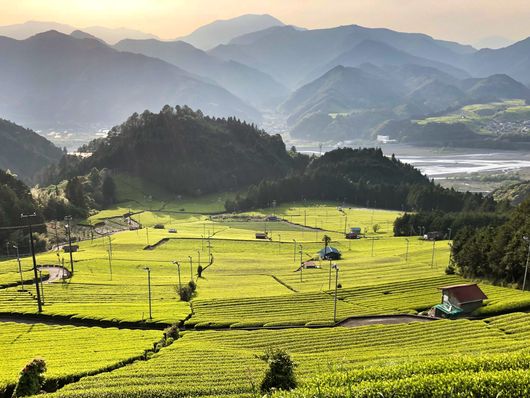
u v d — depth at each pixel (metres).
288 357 37.78
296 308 93.19
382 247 177.00
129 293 108.44
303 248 180.50
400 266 136.00
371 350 63.62
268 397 31.61
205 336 74.94
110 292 109.06
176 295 107.06
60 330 78.75
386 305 93.25
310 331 75.94
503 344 60.78
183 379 49.44
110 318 85.06
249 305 95.88
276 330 77.38
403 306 91.94
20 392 43.16
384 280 117.12
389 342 67.88
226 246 183.88
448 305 86.56
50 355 62.72
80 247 181.62
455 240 123.94
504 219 191.12
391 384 31.52
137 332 77.06
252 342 70.69
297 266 146.88
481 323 74.88
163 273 137.75
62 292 107.69
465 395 30.22
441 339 67.75
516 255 99.44
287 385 36.28
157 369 54.12
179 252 172.12
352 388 31.03
